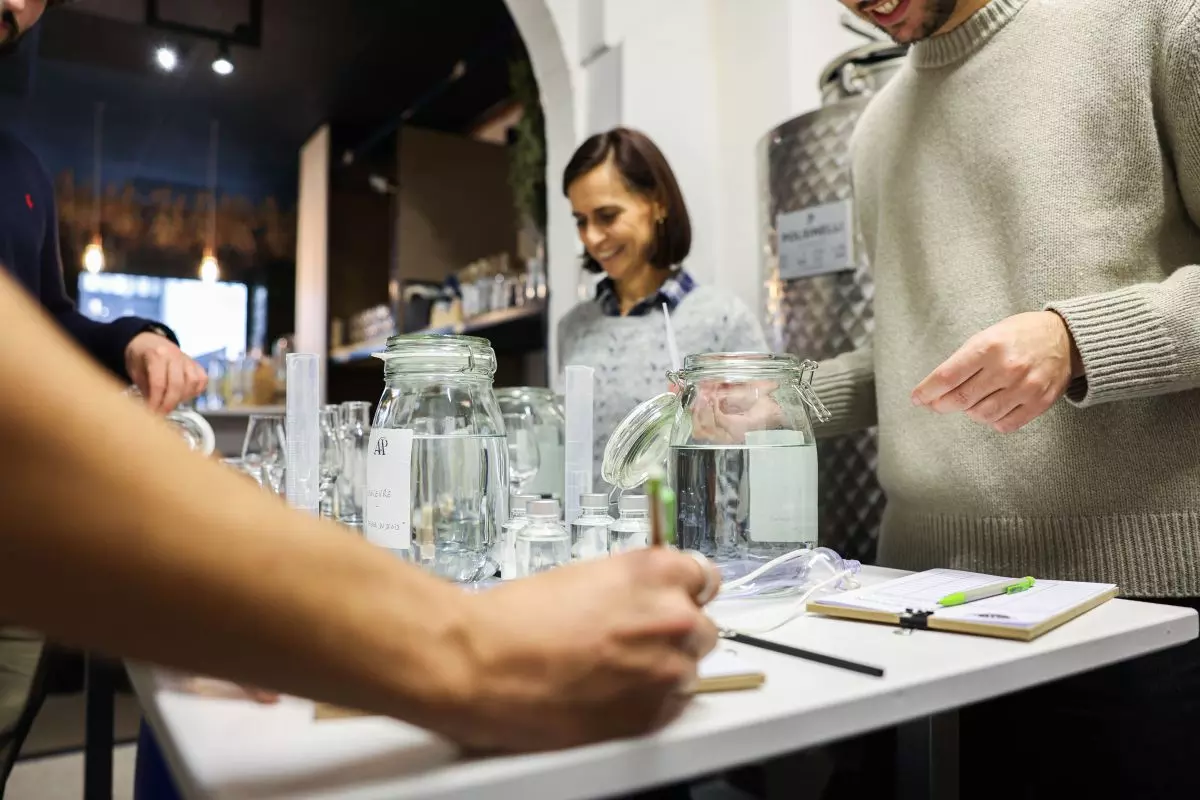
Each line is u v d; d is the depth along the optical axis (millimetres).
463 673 359
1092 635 602
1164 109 891
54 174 4980
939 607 660
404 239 3967
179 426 1078
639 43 2252
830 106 1660
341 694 338
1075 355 803
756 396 793
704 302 1717
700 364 810
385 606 348
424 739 406
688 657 414
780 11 2141
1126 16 901
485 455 801
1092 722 903
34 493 286
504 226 4188
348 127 4562
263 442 1132
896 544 1141
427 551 770
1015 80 982
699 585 445
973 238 1027
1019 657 549
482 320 3100
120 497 297
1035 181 951
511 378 3828
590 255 1835
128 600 300
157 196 4855
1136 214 911
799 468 791
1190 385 811
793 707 449
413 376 805
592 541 809
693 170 2316
